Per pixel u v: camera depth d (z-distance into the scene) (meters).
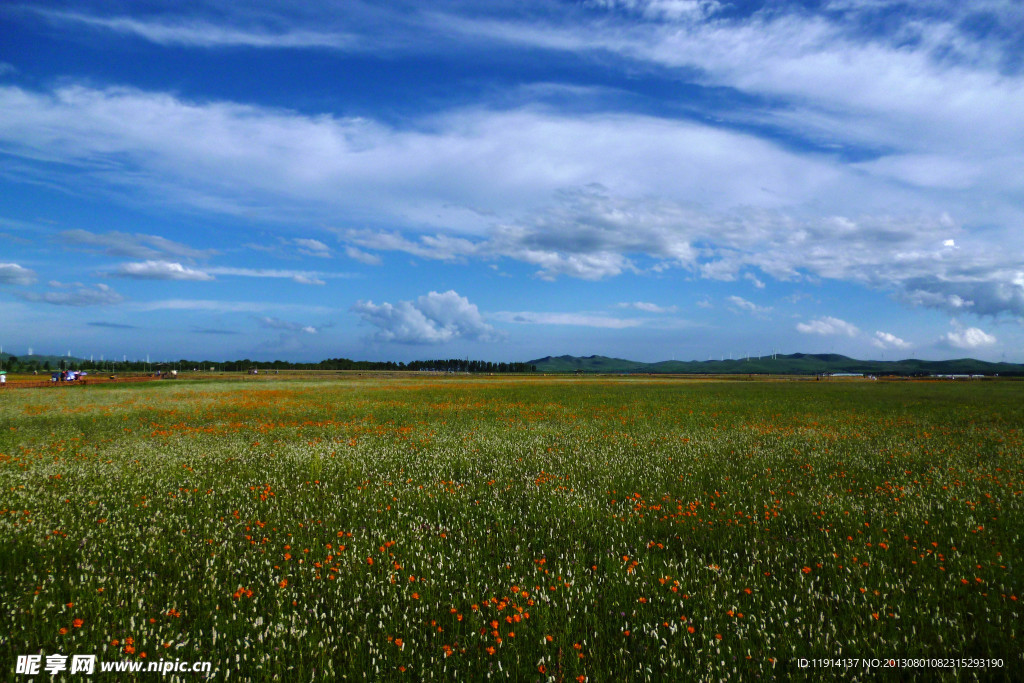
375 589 6.55
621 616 5.91
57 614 5.75
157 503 10.36
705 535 8.76
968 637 5.45
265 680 4.86
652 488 11.96
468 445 17.52
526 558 7.61
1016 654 5.12
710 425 24.34
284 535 8.64
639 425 24.12
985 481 12.38
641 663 5.02
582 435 20.34
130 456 15.16
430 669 4.93
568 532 8.79
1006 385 86.50
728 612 5.94
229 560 7.37
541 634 5.49
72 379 69.81
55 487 11.45
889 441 18.83
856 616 5.84
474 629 5.54
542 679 4.88
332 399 39.25
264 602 6.26
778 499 10.87
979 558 7.60
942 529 8.91
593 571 7.09
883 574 6.86
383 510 10.02
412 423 24.62
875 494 11.32
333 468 13.88
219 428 21.95
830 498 10.81
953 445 17.89
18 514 9.25
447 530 8.82
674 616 5.94
